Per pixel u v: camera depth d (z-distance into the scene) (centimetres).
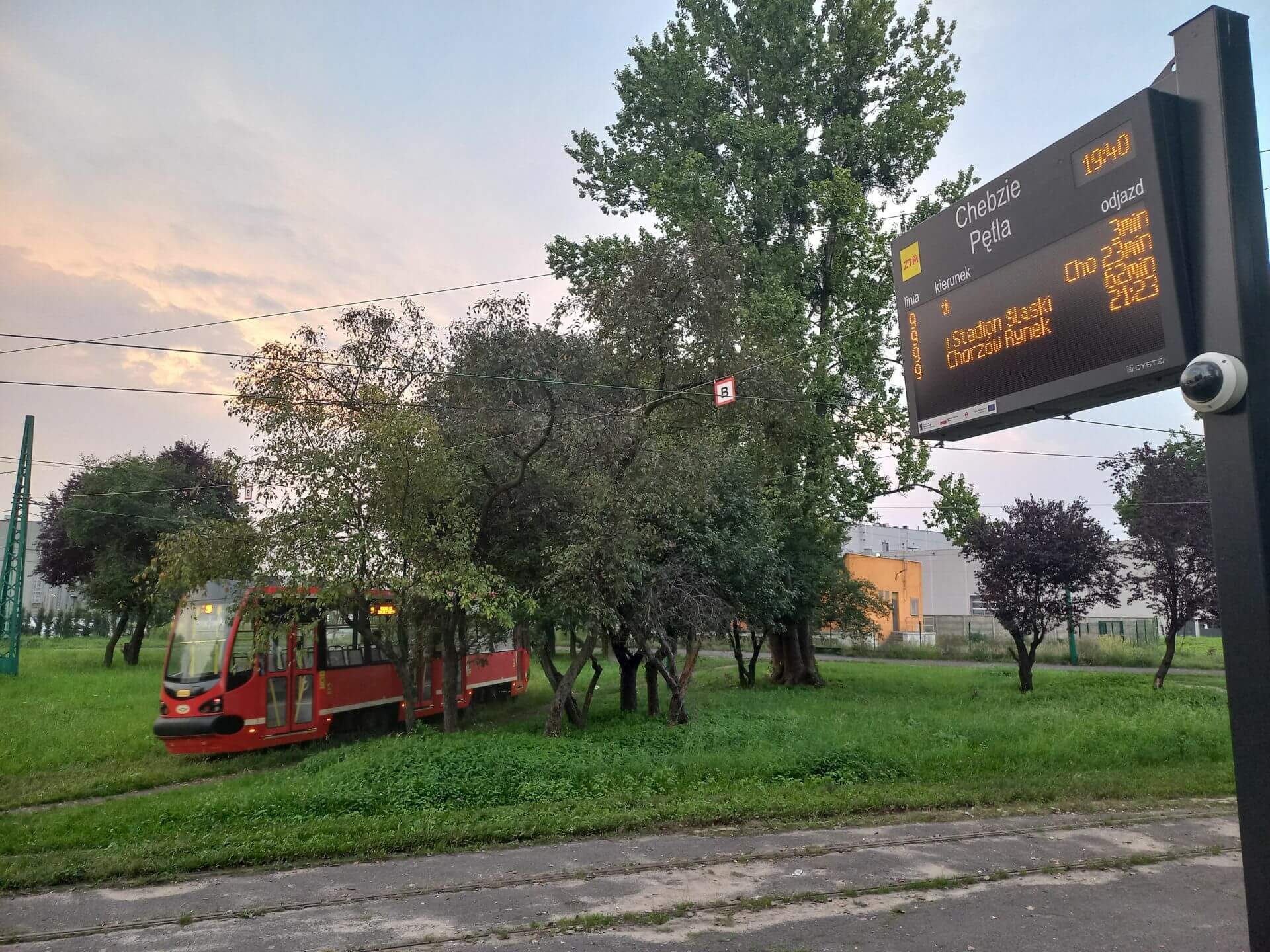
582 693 2892
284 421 1394
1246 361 473
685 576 1772
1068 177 633
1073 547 2406
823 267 2850
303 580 1357
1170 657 2359
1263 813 434
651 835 941
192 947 627
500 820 964
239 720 1551
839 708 2136
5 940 641
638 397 1683
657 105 2772
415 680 2002
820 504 2722
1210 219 506
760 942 629
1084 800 1115
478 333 1588
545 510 1636
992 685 2756
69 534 3591
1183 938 643
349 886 763
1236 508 459
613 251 2445
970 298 724
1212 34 511
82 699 2288
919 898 732
